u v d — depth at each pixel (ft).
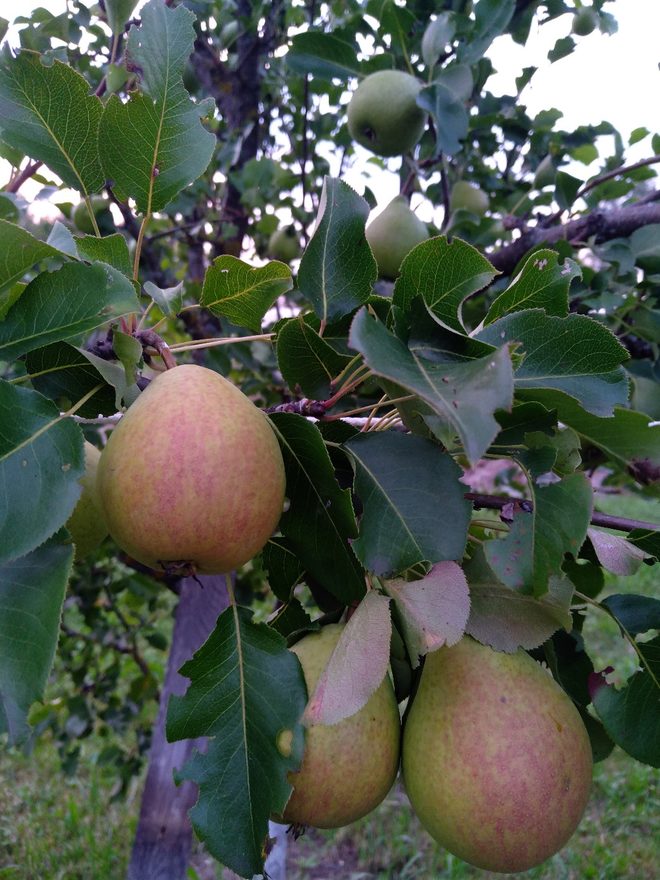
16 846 2.78
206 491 0.71
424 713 0.86
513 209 2.24
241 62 2.56
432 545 0.76
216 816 0.78
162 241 2.89
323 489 0.83
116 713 2.69
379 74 2.07
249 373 2.36
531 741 0.81
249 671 0.83
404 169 2.30
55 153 0.90
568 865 2.73
